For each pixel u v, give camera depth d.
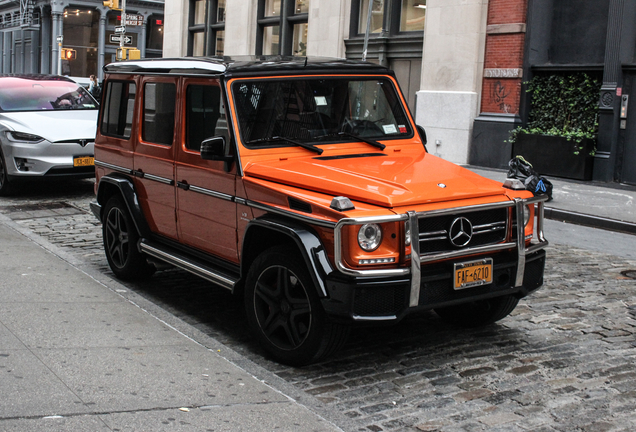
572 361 4.92
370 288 4.20
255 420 3.75
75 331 4.99
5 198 11.45
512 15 15.71
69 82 13.34
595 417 4.02
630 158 14.30
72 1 46.88
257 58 5.68
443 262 4.54
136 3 48.25
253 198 4.91
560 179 14.87
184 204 5.70
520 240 4.79
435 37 17.25
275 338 4.82
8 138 11.30
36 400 3.75
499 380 4.55
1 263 6.90
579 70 14.91
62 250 7.89
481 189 4.75
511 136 15.81
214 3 27.11
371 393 4.31
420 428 3.83
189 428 3.58
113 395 3.91
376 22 19.64
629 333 5.57
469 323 5.58
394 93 5.93
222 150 4.96
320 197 4.51
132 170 6.43
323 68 5.57
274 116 5.25
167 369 4.39
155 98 6.07
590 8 15.09
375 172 4.84
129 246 6.53
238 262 5.23
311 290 4.43
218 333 5.44
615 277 7.41
